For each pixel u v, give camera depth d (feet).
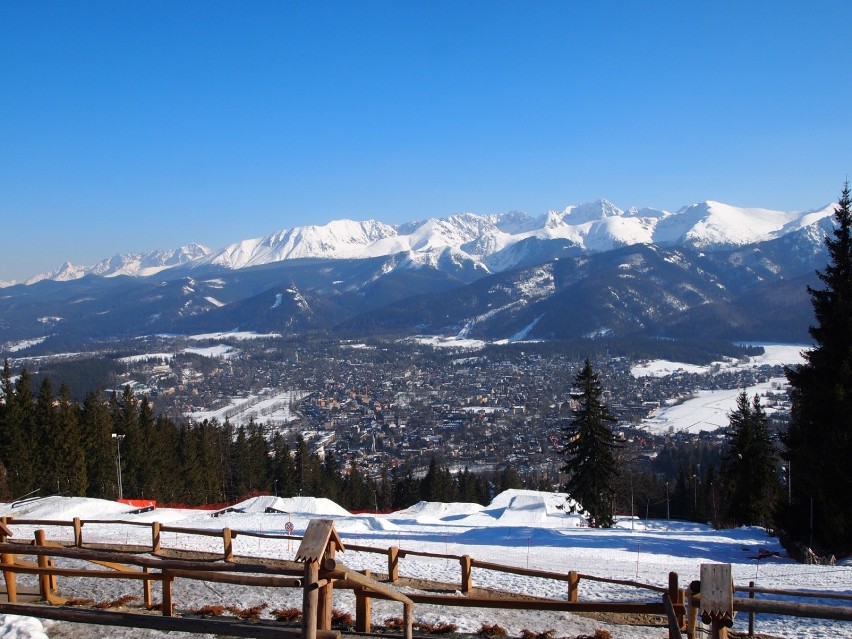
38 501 148.36
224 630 21.70
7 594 44.34
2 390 232.53
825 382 100.22
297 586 23.15
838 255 103.91
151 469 242.58
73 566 59.62
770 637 43.19
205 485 268.82
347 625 40.81
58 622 38.68
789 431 111.55
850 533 96.43
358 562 70.95
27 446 212.02
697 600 23.27
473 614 45.70
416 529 124.06
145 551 70.64
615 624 45.32
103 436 233.35
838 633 44.21
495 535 114.21
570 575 46.83
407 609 28.43
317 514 149.79
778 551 100.73
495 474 363.15
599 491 165.37
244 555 72.18
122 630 37.78
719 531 132.46
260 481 291.99
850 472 96.07
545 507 182.91
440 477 295.89
